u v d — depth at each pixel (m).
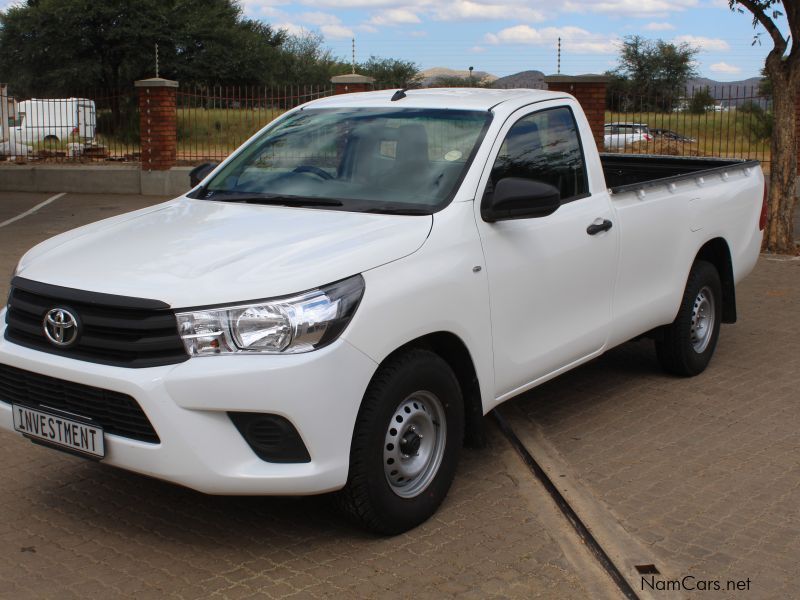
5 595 3.54
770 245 11.70
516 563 3.82
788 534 4.08
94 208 16.27
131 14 35.16
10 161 21.12
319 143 4.98
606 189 5.34
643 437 5.29
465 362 4.31
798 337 7.56
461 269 4.16
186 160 19.84
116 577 3.69
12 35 36.06
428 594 3.56
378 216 4.26
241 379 3.43
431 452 4.14
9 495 4.48
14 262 10.47
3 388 3.96
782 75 11.27
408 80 39.03
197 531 4.11
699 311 6.39
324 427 3.54
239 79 37.81
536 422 5.53
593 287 5.13
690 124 19.12
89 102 23.06
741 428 5.44
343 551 3.90
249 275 3.60
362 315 3.66
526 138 4.86
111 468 4.82
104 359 3.60
